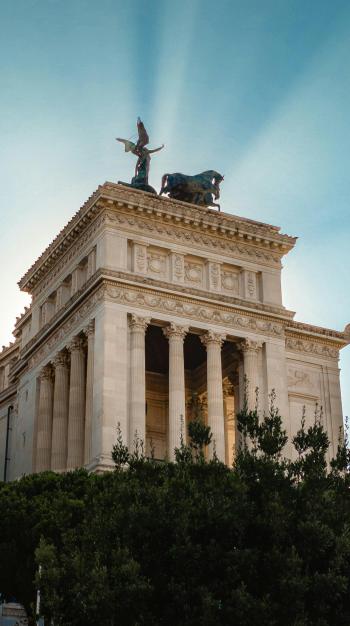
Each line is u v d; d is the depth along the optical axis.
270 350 102.31
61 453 98.31
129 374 93.44
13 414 117.44
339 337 109.94
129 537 56.22
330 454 104.31
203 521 56.28
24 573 68.38
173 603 54.66
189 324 98.38
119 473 62.12
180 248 101.75
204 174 109.38
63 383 100.94
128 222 100.00
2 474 116.56
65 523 62.72
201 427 62.75
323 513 57.66
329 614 56.16
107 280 95.38
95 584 53.62
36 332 110.94
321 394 107.12
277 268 107.19
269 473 58.69
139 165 108.31
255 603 53.12
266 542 56.84
